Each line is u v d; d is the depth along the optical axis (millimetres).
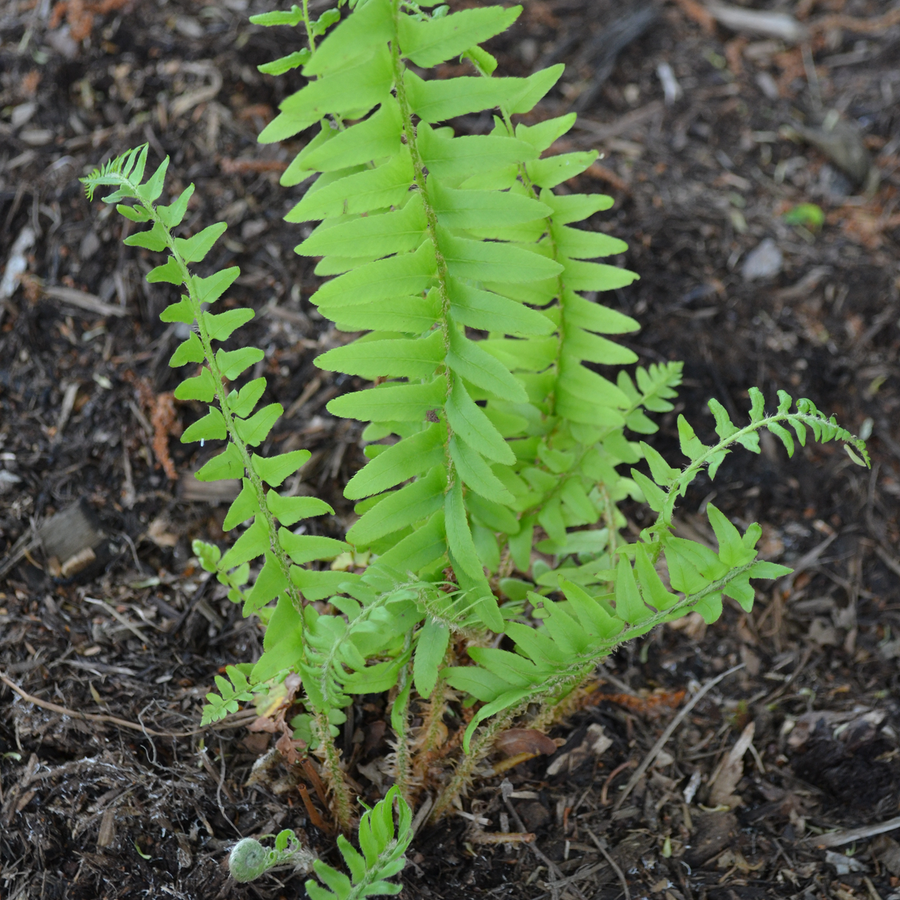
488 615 687
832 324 1062
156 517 859
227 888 692
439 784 745
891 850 754
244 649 803
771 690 834
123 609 812
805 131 1286
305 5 667
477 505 726
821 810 777
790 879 742
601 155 690
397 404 659
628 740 796
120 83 1062
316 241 624
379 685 695
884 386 1022
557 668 688
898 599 888
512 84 607
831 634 867
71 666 770
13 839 694
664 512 682
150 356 908
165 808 711
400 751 704
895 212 1206
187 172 1007
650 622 675
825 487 947
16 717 737
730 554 665
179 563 843
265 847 670
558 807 760
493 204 628
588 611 671
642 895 729
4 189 976
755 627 866
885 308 1080
